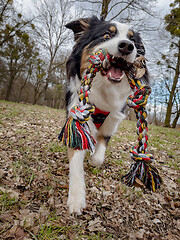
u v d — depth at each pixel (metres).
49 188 0.62
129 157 1.14
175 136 2.46
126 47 0.55
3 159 0.79
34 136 1.25
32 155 0.90
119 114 0.81
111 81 0.59
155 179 0.49
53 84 8.38
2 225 0.43
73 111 0.54
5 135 1.16
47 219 0.48
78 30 0.84
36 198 0.57
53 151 1.00
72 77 0.83
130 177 0.50
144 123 0.49
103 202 0.62
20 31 5.66
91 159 0.81
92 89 0.67
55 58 7.60
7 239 0.40
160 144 1.71
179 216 0.63
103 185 0.73
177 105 6.82
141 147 0.49
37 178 0.68
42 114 2.69
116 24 0.70
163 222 0.59
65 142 0.55
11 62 7.54
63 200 0.58
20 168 0.73
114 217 0.56
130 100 0.51
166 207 0.68
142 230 0.53
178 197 0.75
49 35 6.56
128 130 2.25
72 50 0.85
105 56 0.56
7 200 0.52
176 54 5.17
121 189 0.72
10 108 2.79
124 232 0.50
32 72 8.05
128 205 0.63
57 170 0.79
